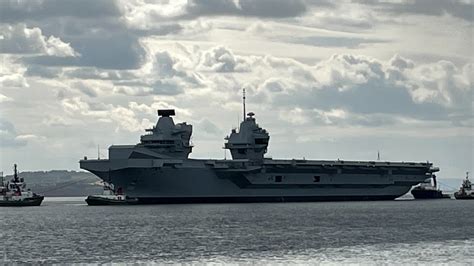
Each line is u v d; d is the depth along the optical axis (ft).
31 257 333.83
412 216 593.01
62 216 599.98
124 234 432.25
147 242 389.19
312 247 366.63
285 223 508.53
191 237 414.00
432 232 443.32
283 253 345.31
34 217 593.01
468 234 430.20
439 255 337.11
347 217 572.92
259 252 348.38
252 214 600.39
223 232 443.32
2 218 583.58
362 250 355.15
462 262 316.60
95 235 427.33
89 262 319.27
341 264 313.32
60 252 350.02
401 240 397.60
